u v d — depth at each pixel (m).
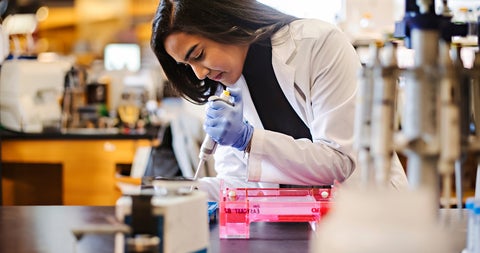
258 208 1.71
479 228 1.33
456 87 1.21
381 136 1.23
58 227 1.75
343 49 2.16
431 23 1.24
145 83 6.25
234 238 1.68
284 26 2.21
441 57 1.21
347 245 1.11
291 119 2.29
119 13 10.78
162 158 4.09
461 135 1.32
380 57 1.27
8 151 4.89
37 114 5.18
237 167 2.36
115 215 1.88
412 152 1.22
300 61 2.17
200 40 2.06
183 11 2.03
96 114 5.71
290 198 1.79
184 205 1.36
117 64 8.11
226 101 2.04
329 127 2.10
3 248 1.54
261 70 2.22
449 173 1.22
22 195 5.08
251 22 2.11
